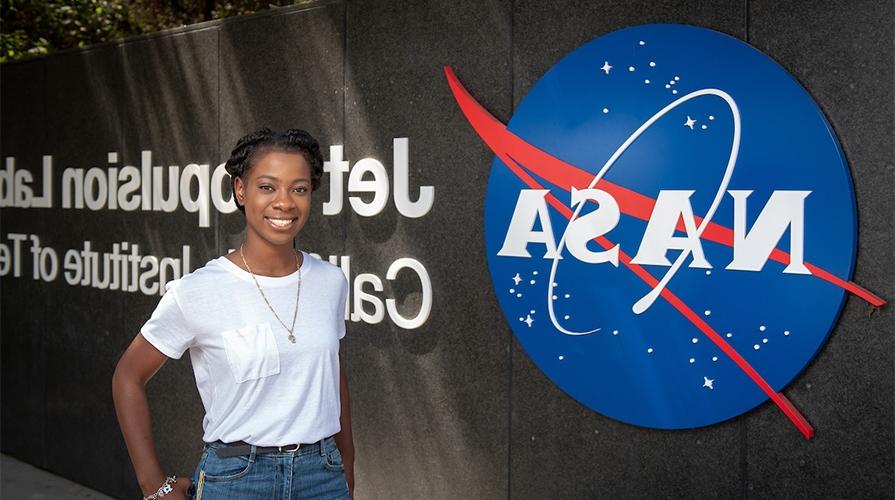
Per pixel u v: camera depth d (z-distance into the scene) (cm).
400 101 454
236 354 257
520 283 404
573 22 393
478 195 427
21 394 679
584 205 384
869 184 320
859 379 322
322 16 485
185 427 560
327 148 487
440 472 445
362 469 477
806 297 329
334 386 270
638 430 376
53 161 645
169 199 563
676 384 361
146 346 263
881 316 318
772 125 337
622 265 374
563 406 399
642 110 369
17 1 834
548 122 395
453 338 438
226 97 532
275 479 258
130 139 588
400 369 459
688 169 356
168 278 567
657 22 368
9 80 676
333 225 485
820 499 331
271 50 509
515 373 415
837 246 323
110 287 605
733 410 347
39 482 636
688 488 363
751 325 342
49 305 652
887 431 317
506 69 416
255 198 264
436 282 443
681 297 359
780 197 335
